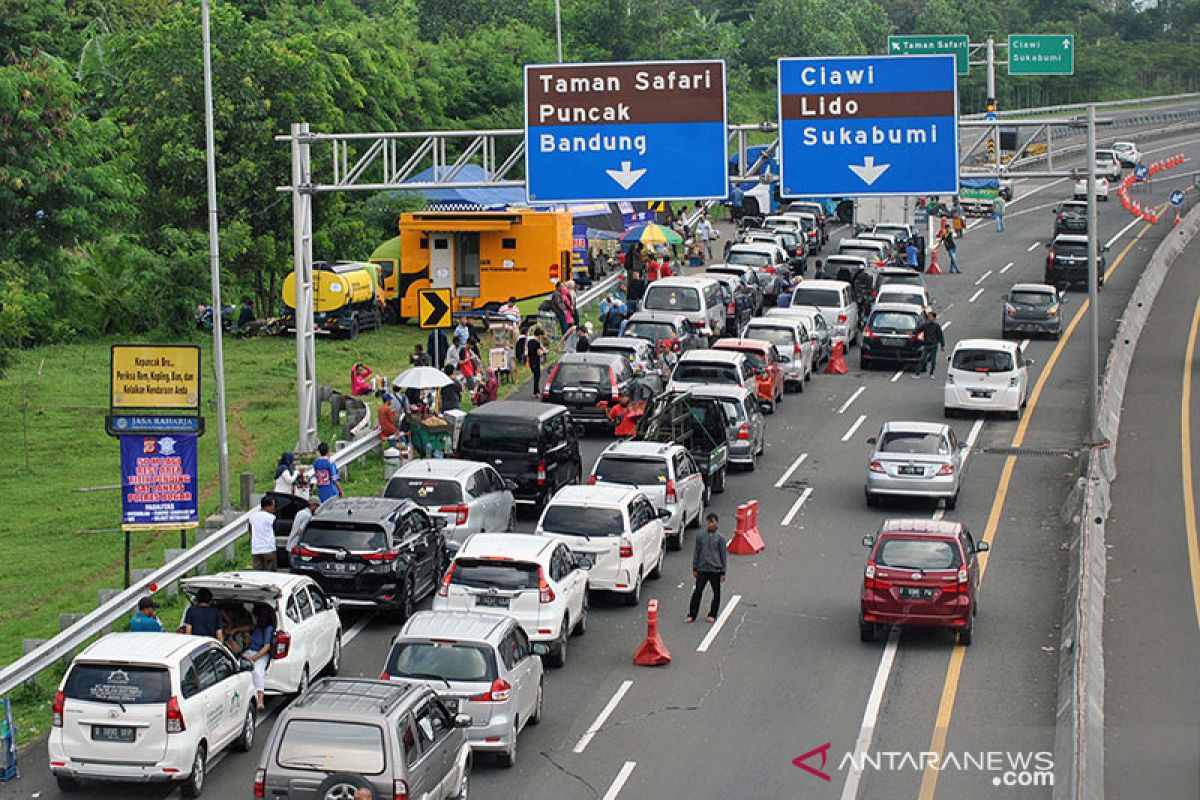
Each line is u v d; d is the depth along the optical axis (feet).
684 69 271.28
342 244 515.50
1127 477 294.46
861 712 170.81
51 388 357.61
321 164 469.57
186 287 424.05
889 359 385.91
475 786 148.66
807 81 273.13
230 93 460.14
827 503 269.03
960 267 561.02
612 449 241.96
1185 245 607.37
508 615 165.27
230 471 287.69
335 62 593.01
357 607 200.75
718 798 146.10
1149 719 168.96
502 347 356.59
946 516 260.83
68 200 358.84
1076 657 167.73
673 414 259.80
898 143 273.75
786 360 359.05
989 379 328.70
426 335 426.92
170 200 451.53
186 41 458.91
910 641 197.57
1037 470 292.20
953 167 273.75
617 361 312.29
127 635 151.43
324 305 410.93
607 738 162.81
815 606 212.84
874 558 194.39
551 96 272.72
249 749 159.43
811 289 413.18
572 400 306.96
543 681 175.94
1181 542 249.14
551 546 190.08
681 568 232.94
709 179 273.33
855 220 595.06
